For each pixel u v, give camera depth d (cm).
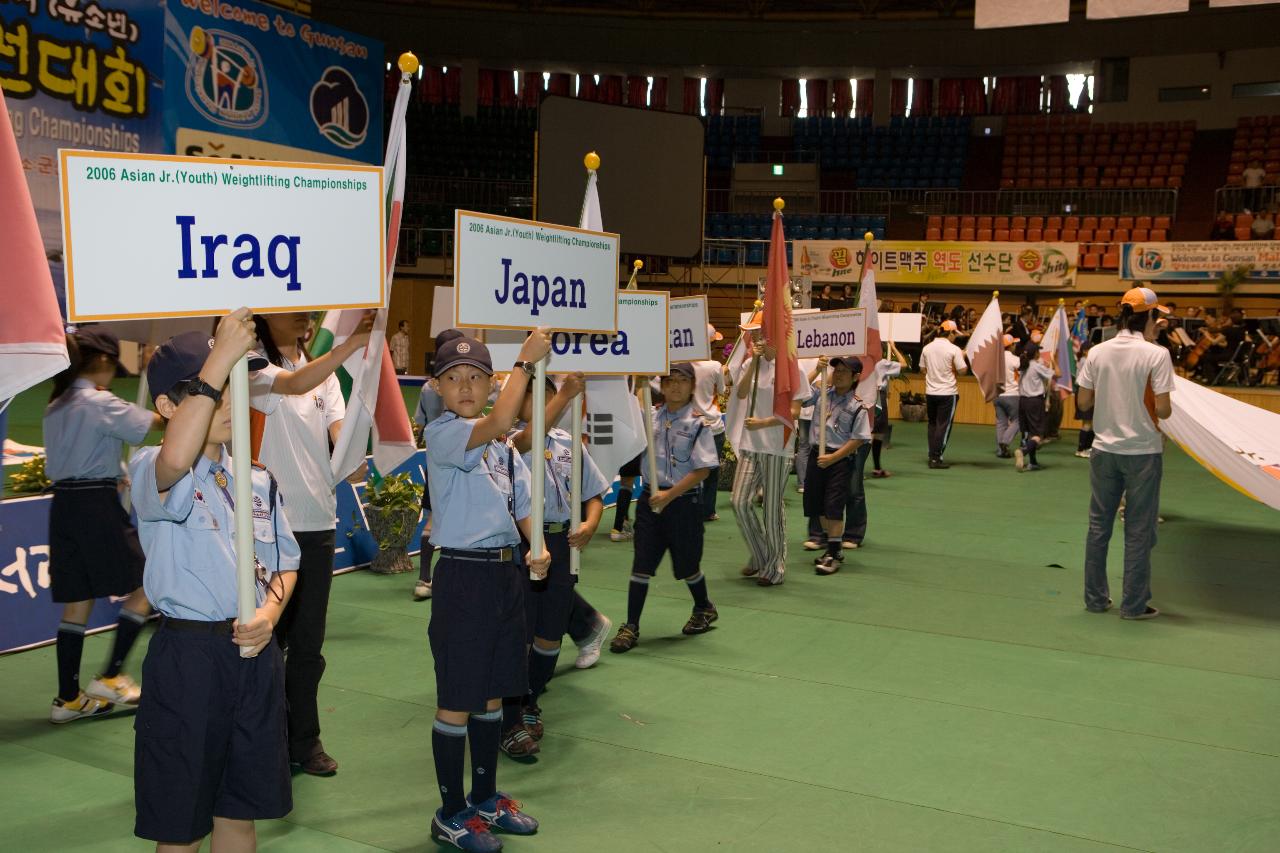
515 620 374
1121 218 2466
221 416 278
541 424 377
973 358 1452
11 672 545
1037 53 2873
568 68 3047
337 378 437
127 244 263
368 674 556
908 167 2897
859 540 909
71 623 479
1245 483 867
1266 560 898
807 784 429
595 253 416
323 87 1394
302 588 420
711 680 561
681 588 760
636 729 488
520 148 2877
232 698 279
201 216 276
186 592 275
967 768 448
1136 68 2825
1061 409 1811
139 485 271
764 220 2611
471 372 362
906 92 3077
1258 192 2417
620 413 501
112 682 489
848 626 668
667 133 1448
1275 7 2642
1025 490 1252
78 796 406
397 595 720
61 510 472
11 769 429
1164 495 1263
